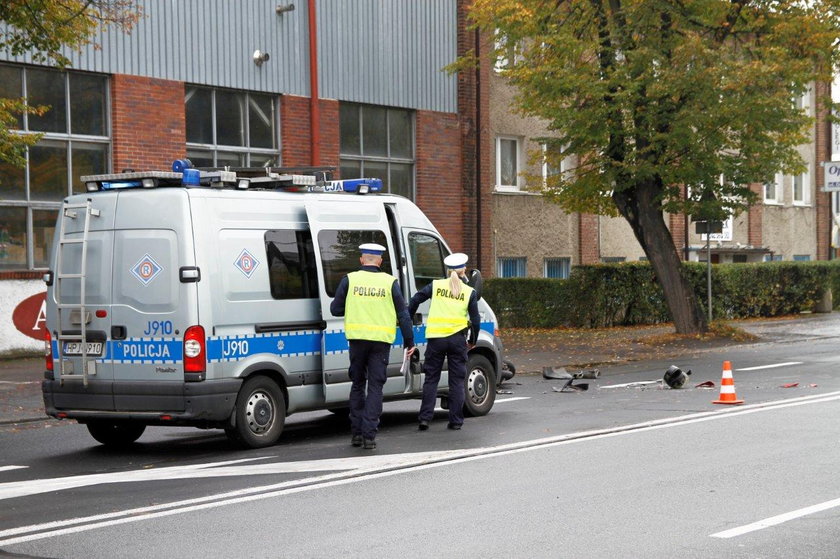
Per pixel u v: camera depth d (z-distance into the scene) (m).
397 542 6.66
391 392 12.00
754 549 6.39
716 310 31.34
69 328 10.84
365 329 10.58
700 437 10.64
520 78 22.95
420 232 12.59
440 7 28.50
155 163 22.30
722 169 22.69
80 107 21.31
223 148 23.73
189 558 6.38
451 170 28.91
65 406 10.89
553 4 22.97
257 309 10.73
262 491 8.37
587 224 33.75
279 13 24.64
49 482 9.10
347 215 11.76
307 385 11.22
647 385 15.98
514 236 31.44
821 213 45.25
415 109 28.00
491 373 13.04
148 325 10.38
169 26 22.55
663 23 22.89
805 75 22.36
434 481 8.63
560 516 7.30
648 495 7.93
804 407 12.86
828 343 24.11
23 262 20.53
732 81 21.58
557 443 10.45
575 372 18.33
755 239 41.56
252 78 24.14
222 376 10.38
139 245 10.45
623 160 23.11
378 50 26.94
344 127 26.38
